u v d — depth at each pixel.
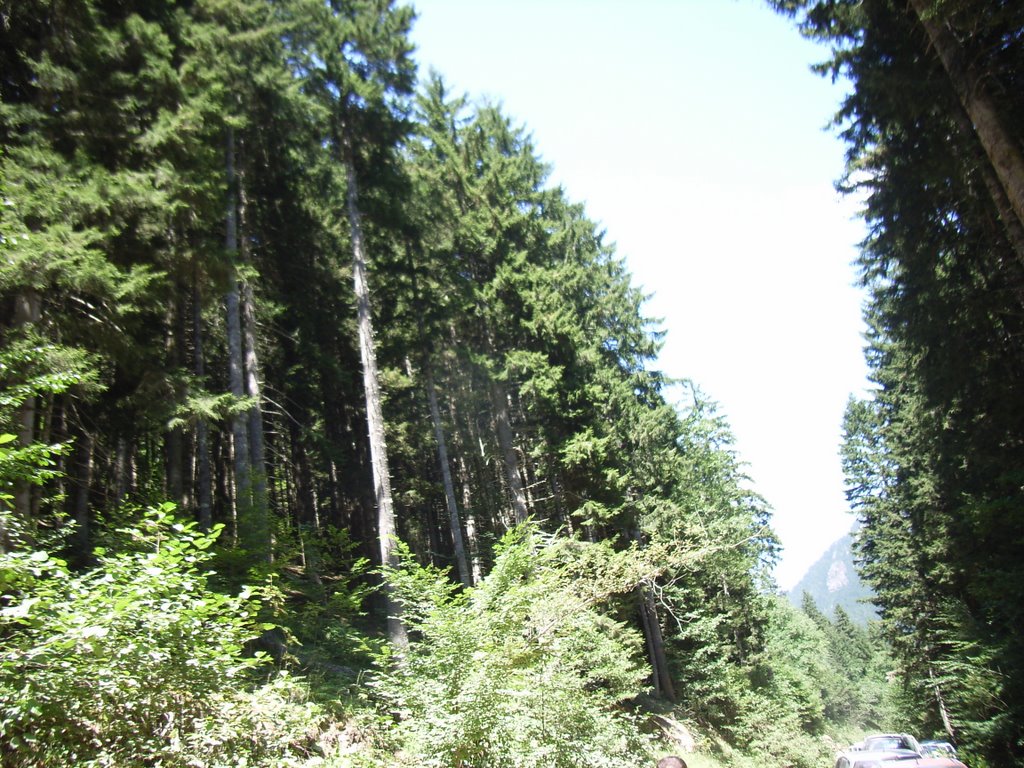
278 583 9.81
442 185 20.86
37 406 8.75
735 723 22.89
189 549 5.54
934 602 25.94
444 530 28.95
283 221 18.53
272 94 15.84
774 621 42.44
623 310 26.55
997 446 14.84
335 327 21.23
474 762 5.51
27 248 7.03
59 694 3.83
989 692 18.38
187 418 10.65
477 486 27.80
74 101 9.29
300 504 22.09
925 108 10.93
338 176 18.98
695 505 25.48
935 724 28.91
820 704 40.62
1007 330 13.30
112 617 4.02
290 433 22.12
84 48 9.48
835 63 12.03
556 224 24.00
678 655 23.12
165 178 9.67
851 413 34.69
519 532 8.45
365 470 23.50
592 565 9.21
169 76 10.47
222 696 5.00
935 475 21.53
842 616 90.94
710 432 30.30
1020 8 8.12
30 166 7.98
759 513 29.59
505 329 19.53
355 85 15.99
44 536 6.28
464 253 20.66
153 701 4.28
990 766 18.95
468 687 5.72
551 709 6.37
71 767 3.84
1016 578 15.52
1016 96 9.64
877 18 11.21
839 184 15.66
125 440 13.88
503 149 23.61
